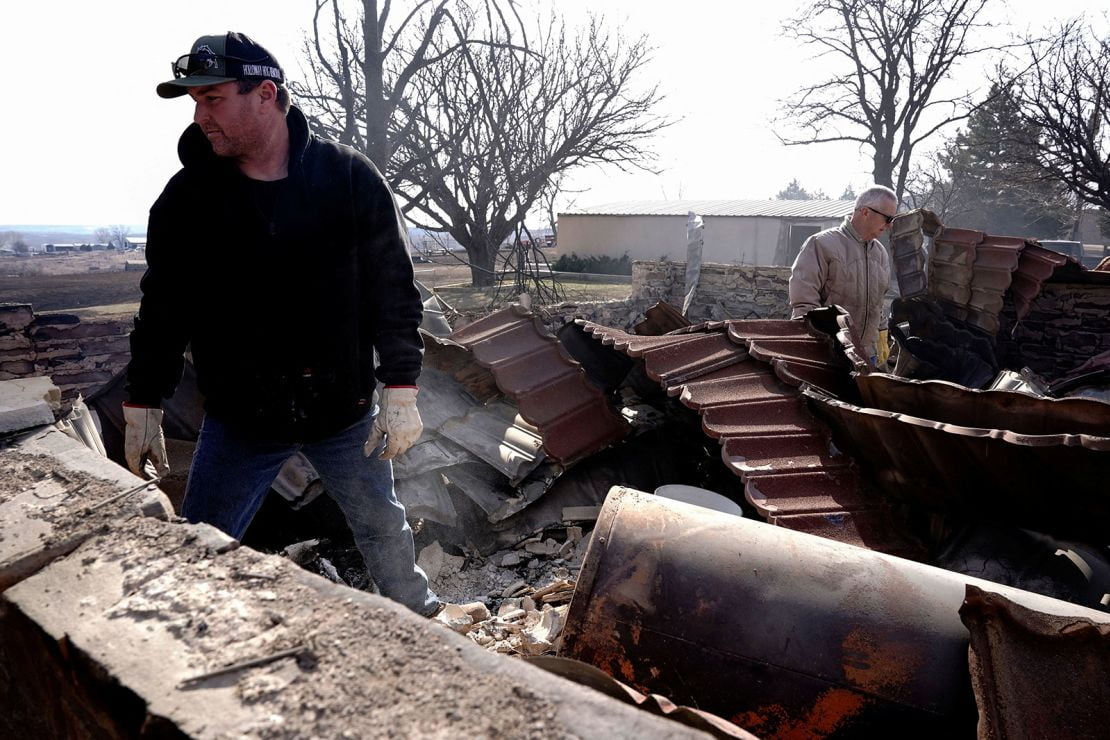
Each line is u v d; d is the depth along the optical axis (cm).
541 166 1501
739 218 2523
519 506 386
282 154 201
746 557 166
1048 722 129
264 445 221
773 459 329
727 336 414
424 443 390
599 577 170
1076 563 246
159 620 111
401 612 109
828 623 153
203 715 89
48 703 126
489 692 90
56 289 1781
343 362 214
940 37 2247
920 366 614
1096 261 2656
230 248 198
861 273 470
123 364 686
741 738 105
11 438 200
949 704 141
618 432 435
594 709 86
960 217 3294
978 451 253
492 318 485
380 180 214
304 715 88
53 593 123
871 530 297
